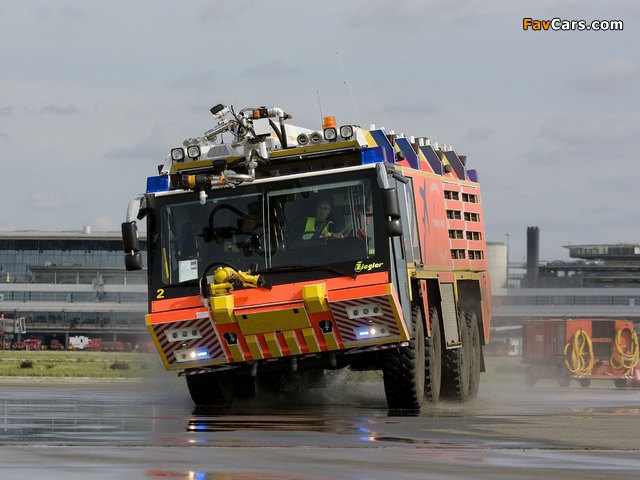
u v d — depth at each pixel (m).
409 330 40.16
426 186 46.47
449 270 48.91
